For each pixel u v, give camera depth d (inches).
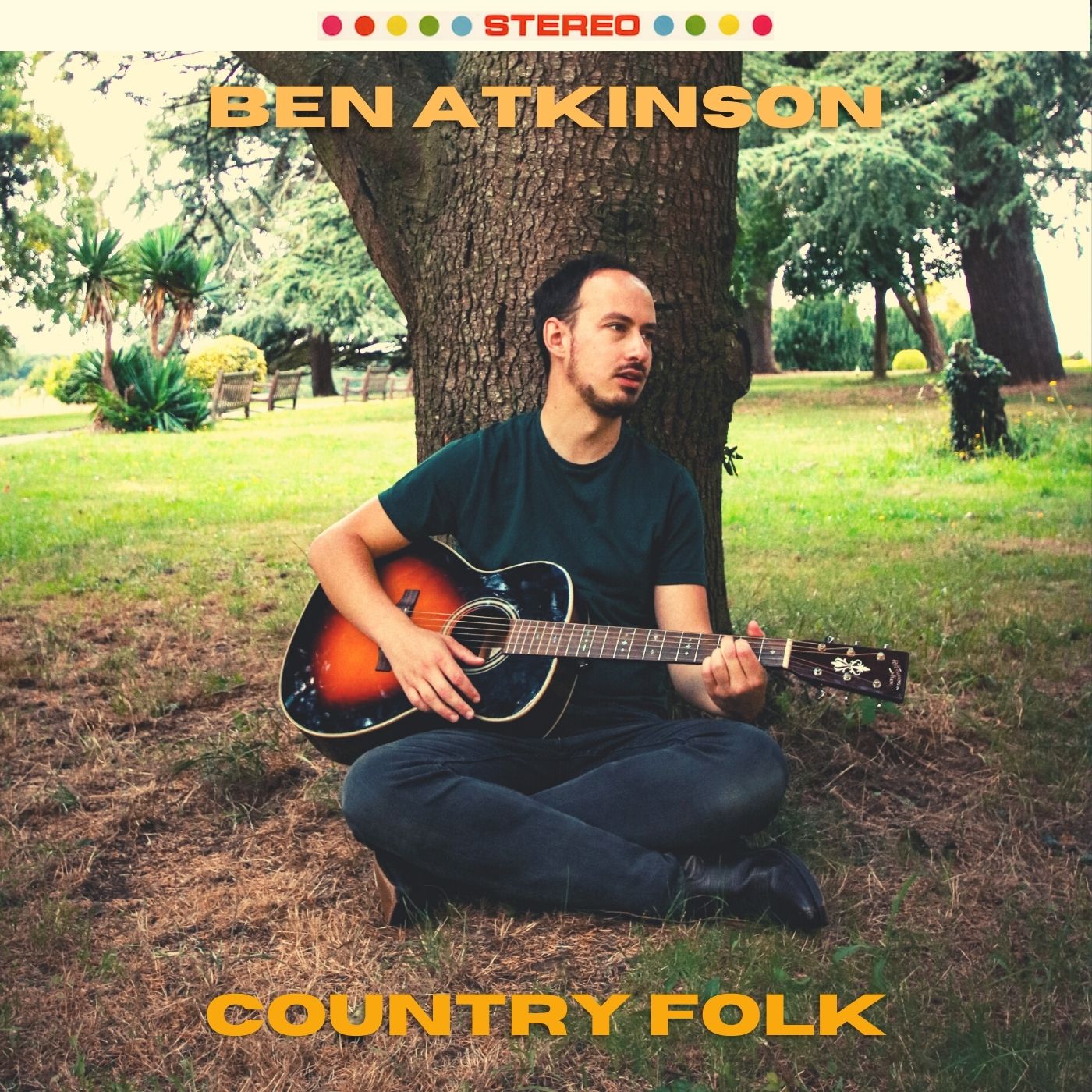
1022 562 250.5
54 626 207.3
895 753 140.5
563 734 111.2
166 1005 93.0
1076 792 130.0
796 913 100.4
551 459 114.1
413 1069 84.6
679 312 131.6
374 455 513.3
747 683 98.9
